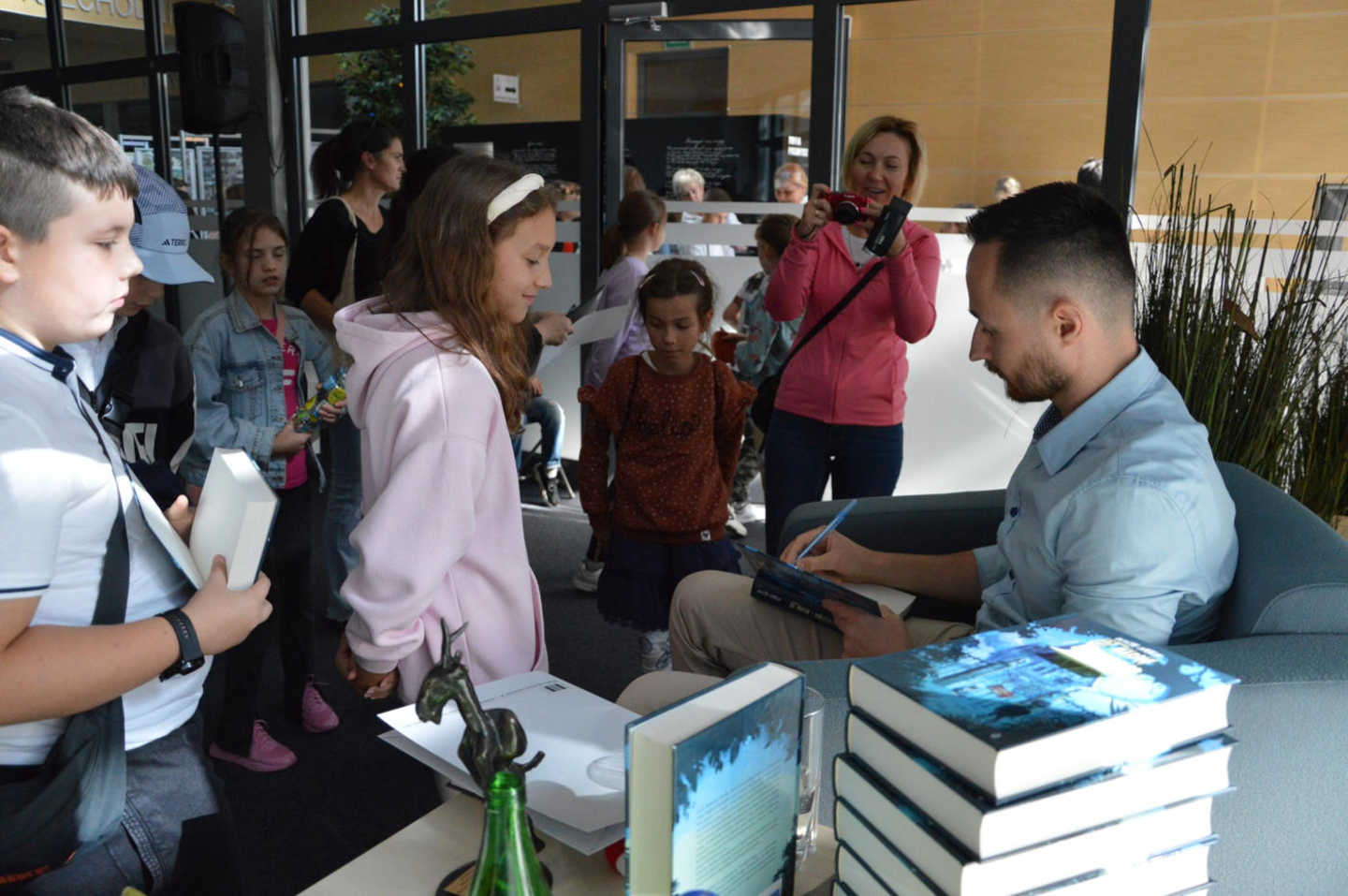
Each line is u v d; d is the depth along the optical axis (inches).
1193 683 33.7
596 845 37.0
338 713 107.0
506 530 56.7
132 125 256.1
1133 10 132.0
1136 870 32.3
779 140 175.2
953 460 166.1
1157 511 50.2
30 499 35.3
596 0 171.0
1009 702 32.1
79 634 37.0
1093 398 54.8
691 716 32.6
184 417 71.1
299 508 97.5
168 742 45.7
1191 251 75.7
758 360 147.4
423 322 54.6
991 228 54.2
